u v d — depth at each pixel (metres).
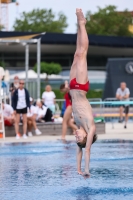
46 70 101.06
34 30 152.88
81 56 14.42
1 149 24.69
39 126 34.94
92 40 107.44
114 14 153.38
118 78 55.22
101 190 13.55
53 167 18.16
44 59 112.94
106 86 55.59
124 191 13.42
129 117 52.38
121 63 55.34
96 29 147.50
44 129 35.09
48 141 29.17
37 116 36.09
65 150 24.06
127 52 116.69
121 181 15.02
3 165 18.91
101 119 37.53
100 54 116.50
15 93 32.09
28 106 32.34
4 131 32.12
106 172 16.89
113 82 55.22
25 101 32.19
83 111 14.09
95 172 16.88
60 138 31.77
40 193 13.20
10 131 33.94
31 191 13.51
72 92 14.27
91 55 115.94
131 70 55.09
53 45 104.81
